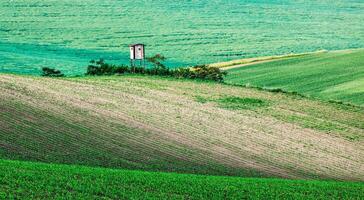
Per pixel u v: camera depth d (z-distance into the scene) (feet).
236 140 245.86
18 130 208.54
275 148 241.35
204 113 288.10
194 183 148.97
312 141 260.42
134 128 241.76
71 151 194.18
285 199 142.00
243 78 501.15
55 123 228.22
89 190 128.36
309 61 563.89
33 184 127.13
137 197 127.85
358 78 486.79
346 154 246.88
